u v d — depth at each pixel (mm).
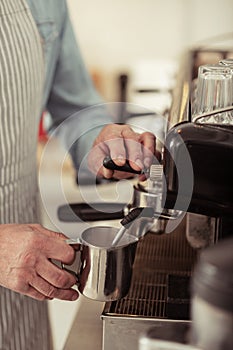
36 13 1231
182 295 807
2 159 1125
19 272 844
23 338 1190
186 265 957
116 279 782
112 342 782
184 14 2121
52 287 837
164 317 779
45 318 1282
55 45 1300
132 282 891
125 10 2137
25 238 847
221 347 427
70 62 1364
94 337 899
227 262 425
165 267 954
